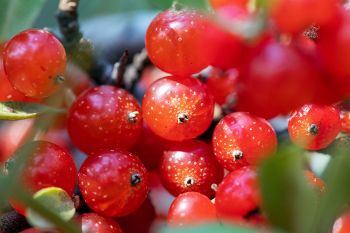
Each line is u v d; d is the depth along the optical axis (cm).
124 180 10
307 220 8
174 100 10
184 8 10
